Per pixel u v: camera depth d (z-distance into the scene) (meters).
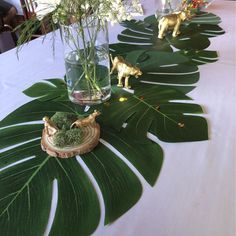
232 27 0.89
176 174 0.41
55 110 0.55
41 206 0.37
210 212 0.36
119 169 0.42
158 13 0.94
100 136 0.48
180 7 0.93
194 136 0.48
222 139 0.47
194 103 0.56
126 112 0.54
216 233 0.34
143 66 0.69
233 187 0.39
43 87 0.63
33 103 0.57
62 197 0.38
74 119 0.47
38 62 0.73
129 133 0.49
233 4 1.08
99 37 0.53
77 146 0.45
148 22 0.94
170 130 0.49
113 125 0.51
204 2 1.02
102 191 0.39
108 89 0.57
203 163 0.43
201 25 0.91
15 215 0.36
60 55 0.77
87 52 0.53
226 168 0.42
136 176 0.41
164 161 0.43
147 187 0.39
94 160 0.44
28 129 0.50
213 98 0.57
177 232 0.34
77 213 0.36
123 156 0.44
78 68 0.54
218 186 0.39
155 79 0.64
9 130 0.50
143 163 0.43
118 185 0.40
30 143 0.47
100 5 0.48
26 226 0.35
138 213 0.36
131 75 0.62
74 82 0.55
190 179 0.40
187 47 0.78
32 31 0.50
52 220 0.35
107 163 0.43
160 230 0.34
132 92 0.60
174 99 0.57
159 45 0.80
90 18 0.50
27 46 0.81
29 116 0.54
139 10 0.58
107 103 0.57
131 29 0.90
